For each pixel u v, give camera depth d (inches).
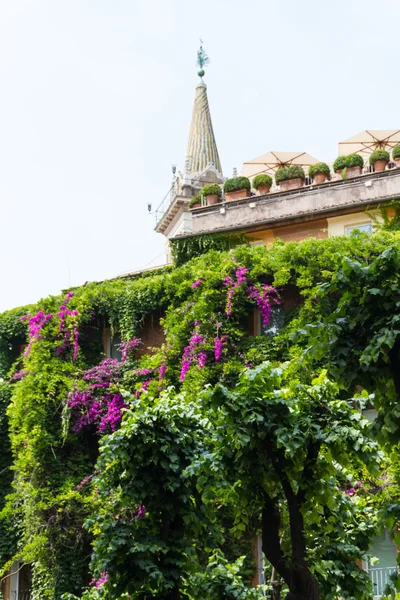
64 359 1272.1
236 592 649.6
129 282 1320.1
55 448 1221.7
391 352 499.8
